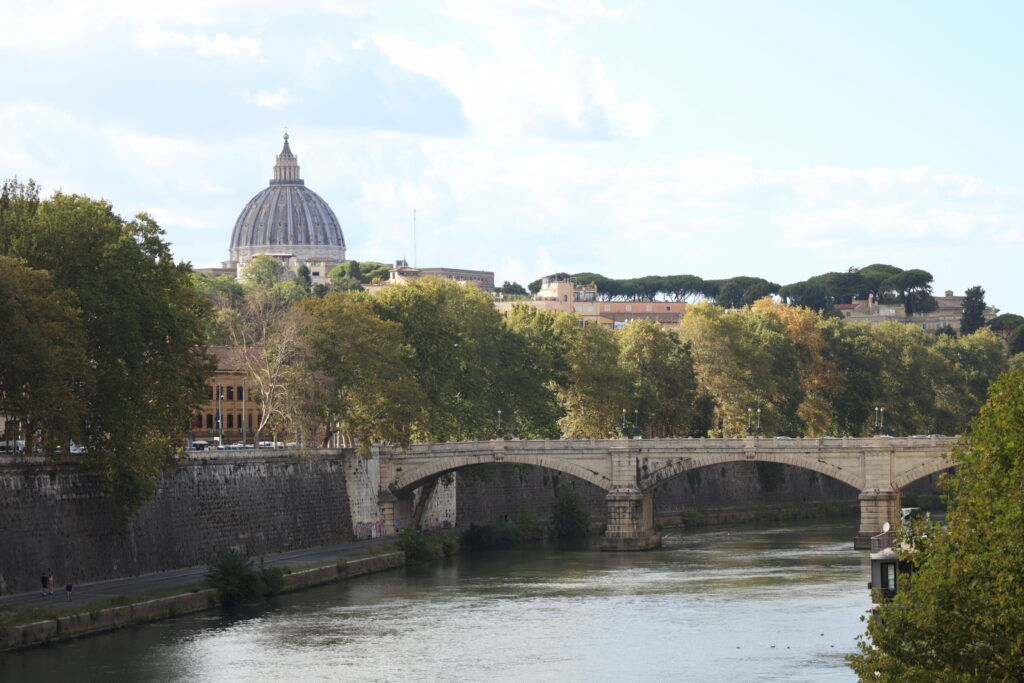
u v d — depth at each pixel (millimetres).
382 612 131250
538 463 192625
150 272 135000
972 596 58938
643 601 138000
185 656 109062
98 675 101875
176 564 142000
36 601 117250
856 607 132750
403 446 182625
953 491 67875
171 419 132500
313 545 170625
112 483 130000
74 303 125188
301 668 107125
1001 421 66000
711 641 117625
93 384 123688
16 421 127000
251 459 158500
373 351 179625
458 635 120438
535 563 171000
